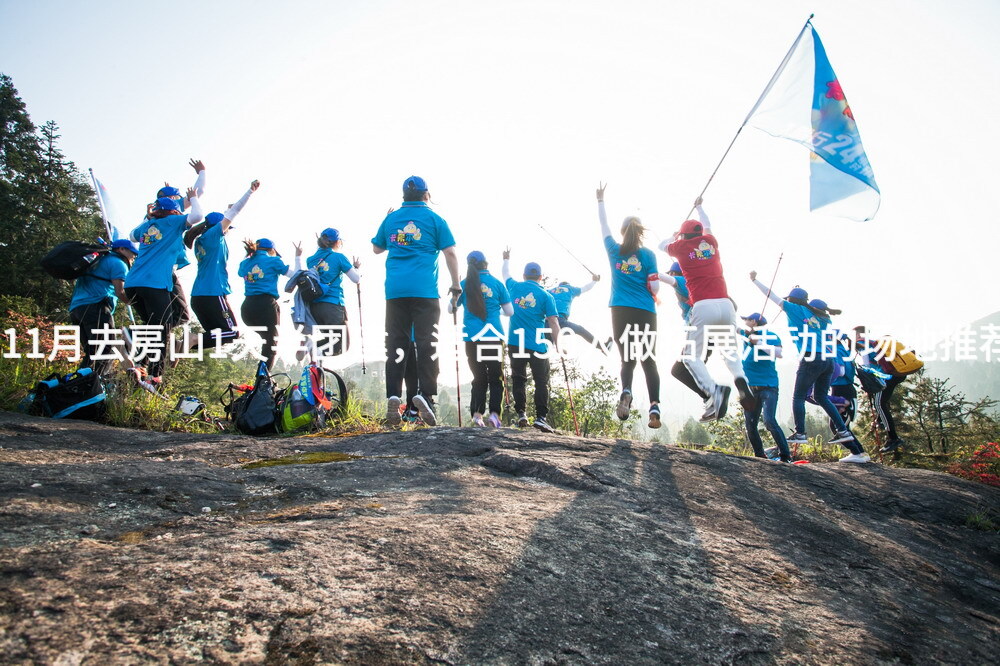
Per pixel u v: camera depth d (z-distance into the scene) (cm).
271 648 127
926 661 189
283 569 161
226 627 132
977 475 627
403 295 514
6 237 2191
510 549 202
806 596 221
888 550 309
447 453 359
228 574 155
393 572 169
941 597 263
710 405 514
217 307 614
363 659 128
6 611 126
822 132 593
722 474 397
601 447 413
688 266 523
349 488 263
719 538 264
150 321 547
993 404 2445
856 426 2298
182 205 582
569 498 286
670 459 408
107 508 204
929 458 917
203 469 270
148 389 509
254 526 200
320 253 738
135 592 140
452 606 158
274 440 378
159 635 125
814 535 305
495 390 600
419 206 533
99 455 298
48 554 156
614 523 254
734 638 174
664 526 265
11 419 373
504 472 332
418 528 206
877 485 461
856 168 568
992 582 304
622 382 553
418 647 137
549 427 630
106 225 645
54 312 2097
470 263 615
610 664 148
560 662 144
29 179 2377
